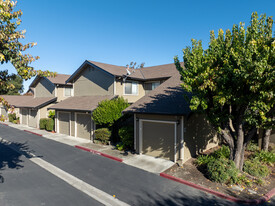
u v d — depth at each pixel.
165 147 10.74
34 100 25.59
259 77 5.96
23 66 7.41
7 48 7.12
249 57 6.01
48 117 23.25
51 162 10.45
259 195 6.74
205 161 9.48
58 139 16.59
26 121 25.69
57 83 22.70
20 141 15.80
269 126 7.57
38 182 7.90
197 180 7.96
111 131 14.62
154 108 11.07
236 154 8.28
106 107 13.76
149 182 7.98
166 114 9.95
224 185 7.48
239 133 8.08
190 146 10.66
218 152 10.38
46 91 24.95
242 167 8.62
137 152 11.84
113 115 13.67
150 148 11.38
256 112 7.41
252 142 12.75
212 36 7.88
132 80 18.36
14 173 8.82
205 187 7.33
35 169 9.39
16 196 6.71
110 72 16.66
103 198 6.68
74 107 16.91
